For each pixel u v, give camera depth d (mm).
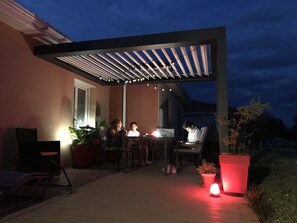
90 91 8500
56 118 6461
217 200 3773
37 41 5789
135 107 9430
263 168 6883
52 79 6332
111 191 4246
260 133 15109
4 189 3236
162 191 4270
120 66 6918
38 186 4523
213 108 19984
